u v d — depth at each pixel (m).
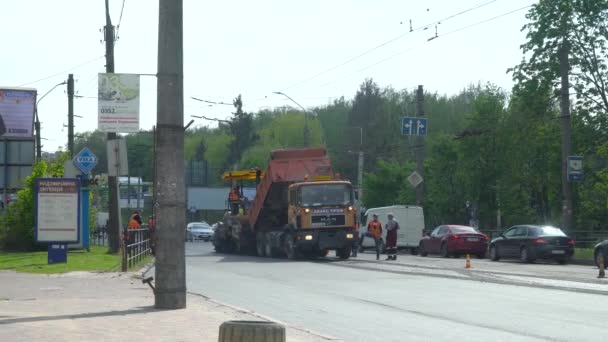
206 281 26.42
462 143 66.00
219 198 99.31
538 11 52.41
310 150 43.78
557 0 51.69
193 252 54.34
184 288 17.02
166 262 16.83
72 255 38.59
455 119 101.31
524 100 54.16
